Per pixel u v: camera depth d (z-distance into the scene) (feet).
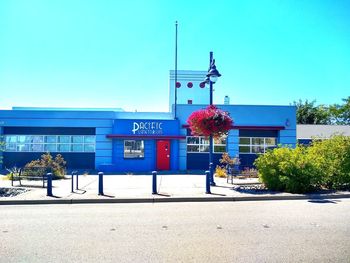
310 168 45.39
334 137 53.36
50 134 88.43
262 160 48.52
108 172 80.59
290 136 89.51
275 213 32.37
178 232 25.07
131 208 36.06
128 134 86.17
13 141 88.22
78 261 18.74
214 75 56.08
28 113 88.33
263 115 89.15
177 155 87.71
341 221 28.53
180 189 47.98
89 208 36.22
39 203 39.68
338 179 48.06
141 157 87.40
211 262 18.51
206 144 88.43
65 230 25.88
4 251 20.56
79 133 88.38
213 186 51.37
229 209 34.91
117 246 21.53
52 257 19.42
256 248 20.95
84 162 88.12
